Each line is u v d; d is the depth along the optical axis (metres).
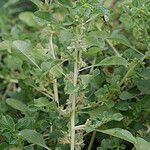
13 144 0.71
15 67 0.95
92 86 0.78
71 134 0.67
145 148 0.64
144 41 0.81
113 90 0.74
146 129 0.78
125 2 0.79
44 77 0.72
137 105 0.76
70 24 0.65
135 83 0.78
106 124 0.76
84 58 0.83
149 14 0.76
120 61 0.67
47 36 0.77
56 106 0.69
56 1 0.69
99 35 0.67
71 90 0.65
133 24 0.80
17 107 0.77
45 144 0.69
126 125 0.77
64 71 0.73
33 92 0.86
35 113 0.74
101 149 0.72
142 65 0.77
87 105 0.72
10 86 1.06
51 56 0.71
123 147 0.72
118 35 0.77
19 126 0.71
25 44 0.75
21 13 1.21
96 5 0.63
